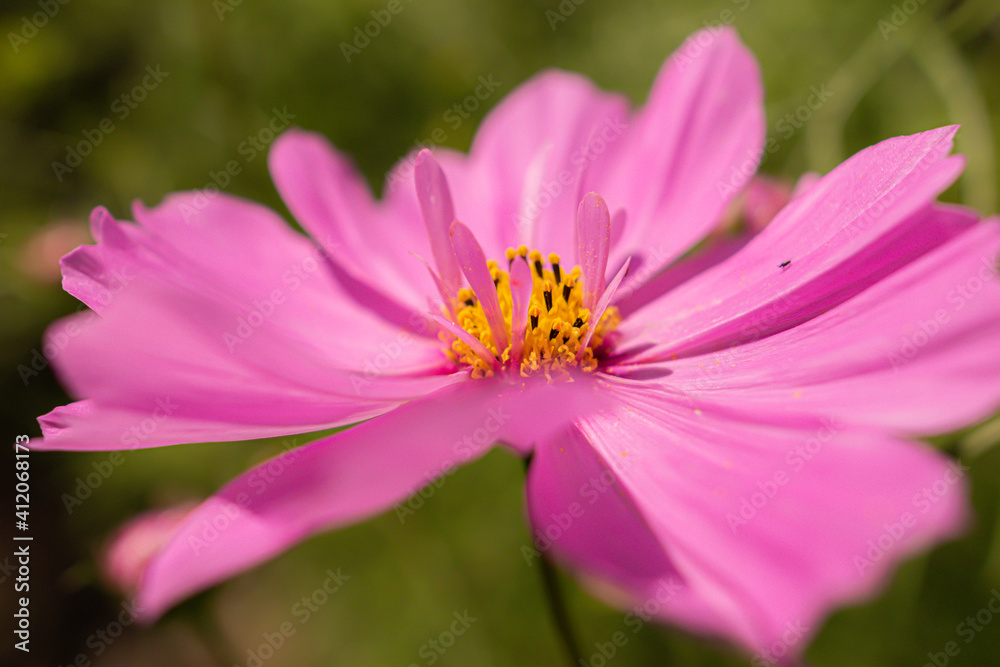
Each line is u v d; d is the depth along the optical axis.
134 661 0.30
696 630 0.17
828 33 0.26
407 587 0.26
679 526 0.18
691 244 0.21
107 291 0.19
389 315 0.21
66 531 0.33
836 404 0.18
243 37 0.27
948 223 0.19
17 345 0.29
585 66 0.27
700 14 0.27
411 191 0.22
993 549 0.23
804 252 0.19
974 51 0.25
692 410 0.19
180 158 0.28
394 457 0.18
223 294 0.20
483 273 0.20
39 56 0.28
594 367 0.20
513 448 0.18
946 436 0.22
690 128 0.21
